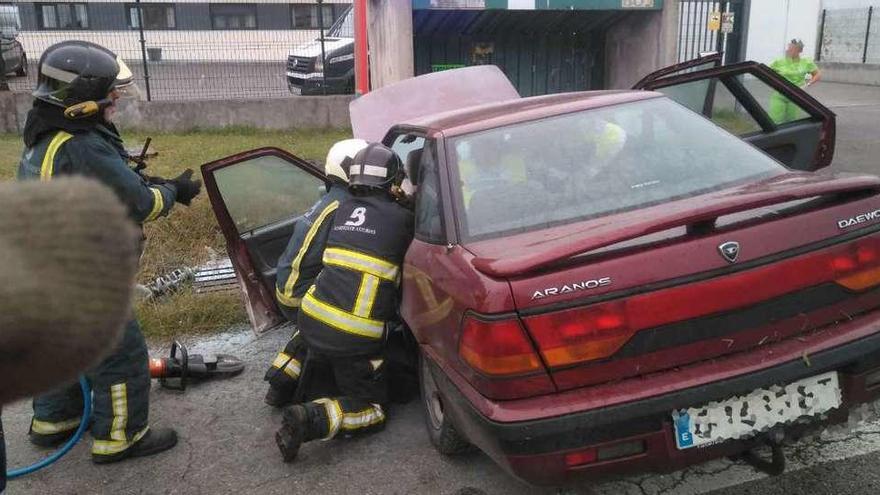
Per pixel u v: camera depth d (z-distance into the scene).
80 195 0.47
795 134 5.02
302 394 3.61
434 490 3.02
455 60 11.09
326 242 3.54
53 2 20.66
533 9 10.23
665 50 10.89
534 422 2.26
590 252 2.40
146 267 5.75
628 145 3.12
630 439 2.31
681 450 2.35
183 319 4.99
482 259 2.48
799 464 2.99
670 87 5.27
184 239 6.23
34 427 3.56
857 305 2.56
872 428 3.20
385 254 3.29
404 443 3.39
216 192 4.21
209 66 15.15
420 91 5.45
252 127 11.49
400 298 3.34
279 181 4.71
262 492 3.11
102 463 3.37
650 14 10.97
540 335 2.28
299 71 13.27
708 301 2.35
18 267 0.45
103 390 3.30
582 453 2.29
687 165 3.03
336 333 3.27
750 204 2.36
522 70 11.40
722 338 2.39
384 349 3.44
